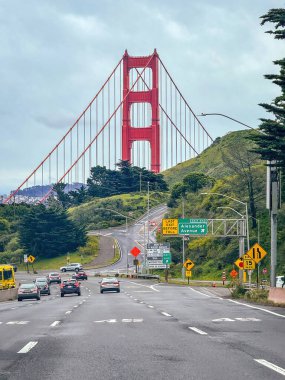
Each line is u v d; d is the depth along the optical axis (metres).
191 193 182.50
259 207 126.56
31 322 27.83
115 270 155.75
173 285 98.19
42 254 182.38
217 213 138.62
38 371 13.31
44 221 182.38
